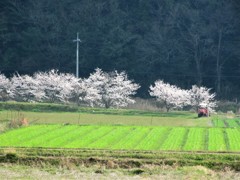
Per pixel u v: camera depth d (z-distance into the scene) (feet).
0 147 400.47
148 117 644.27
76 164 355.56
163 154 378.53
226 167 353.10
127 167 350.43
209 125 576.20
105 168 344.90
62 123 560.20
